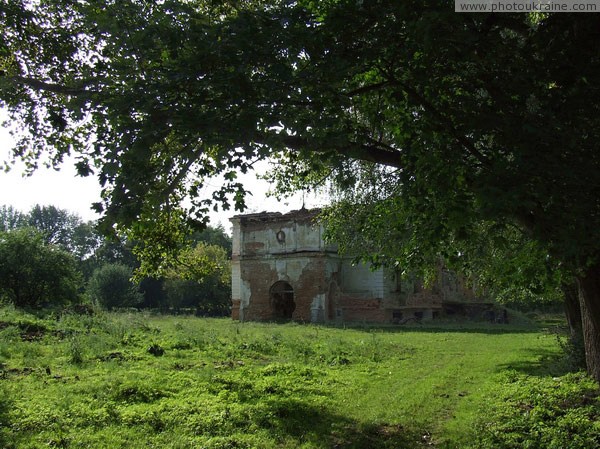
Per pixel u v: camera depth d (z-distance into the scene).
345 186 7.53
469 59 6.90
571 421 8.09
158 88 6.51
